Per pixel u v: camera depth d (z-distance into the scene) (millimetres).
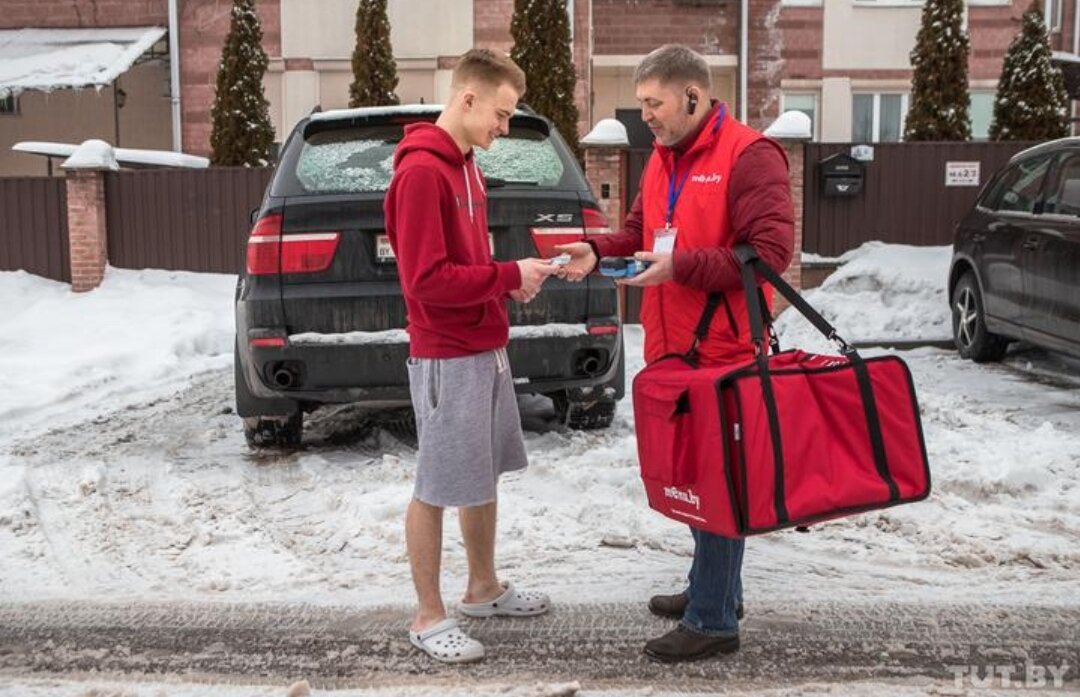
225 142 15969
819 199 12625
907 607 3891
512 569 4328
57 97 19719
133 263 13891
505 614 3828
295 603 4016
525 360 5809
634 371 8672
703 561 3412
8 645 3660
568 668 3422
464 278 3283
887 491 3084
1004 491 5242
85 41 18047
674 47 3312
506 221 5727
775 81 19281
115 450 6434
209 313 11781
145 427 7090
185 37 18391
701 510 3078
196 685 3340
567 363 5875
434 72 18297
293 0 18266
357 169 5867
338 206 5676
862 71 19312
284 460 6102
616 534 4633
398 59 18219
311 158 5926
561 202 5836
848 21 19219
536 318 5832
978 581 4168
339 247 5684
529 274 3383
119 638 3713
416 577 3559
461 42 18156
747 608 3889
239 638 3701
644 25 19391
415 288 3287
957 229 9695
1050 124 14688
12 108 19844
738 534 2979
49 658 3555
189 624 3828
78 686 3334
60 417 7508
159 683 3357
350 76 18438
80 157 13273
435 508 3541
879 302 11148
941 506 5039
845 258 12438
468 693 3250
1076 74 17109
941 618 3787
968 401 7617
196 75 18453
